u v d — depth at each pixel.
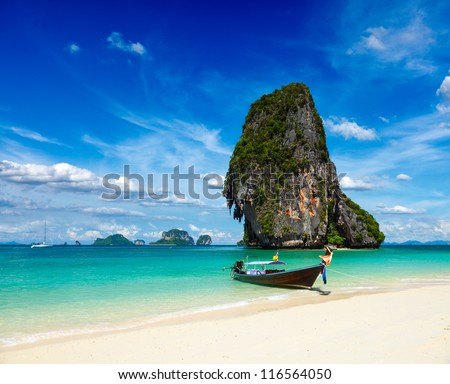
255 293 18.00
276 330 10.50
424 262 38.91
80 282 21.72
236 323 11.52
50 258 48.69
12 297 16.53
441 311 12.92
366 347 8.62
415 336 9.47
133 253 66.69
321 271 18.61
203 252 67.88
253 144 74.81
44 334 10.48
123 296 16.94
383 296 16.55
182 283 21.47
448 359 7.68
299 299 16.17
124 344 9.34
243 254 56.50
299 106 76.44
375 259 44.09
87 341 9.68
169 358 8.22
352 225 73.88
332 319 11.80
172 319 12.30
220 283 21.52
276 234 68.44
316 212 70.12
